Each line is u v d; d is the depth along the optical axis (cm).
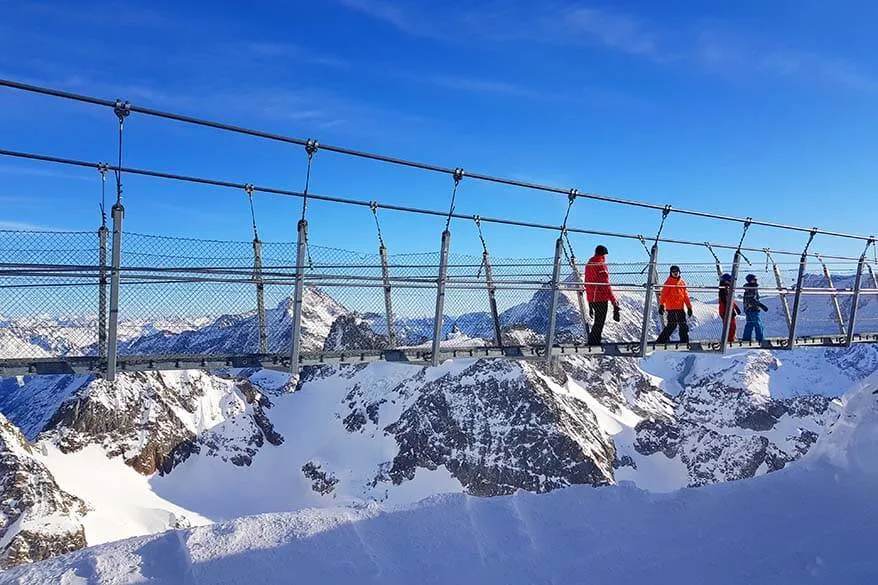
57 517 12588
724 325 1828
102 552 755
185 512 16838
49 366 1006
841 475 974
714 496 942
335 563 749
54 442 17825
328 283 1207
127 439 18850
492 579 739
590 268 1603
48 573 721
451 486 18825
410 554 777
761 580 732
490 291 1397
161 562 739
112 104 968
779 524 858
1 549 11625
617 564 771
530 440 19375
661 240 1627
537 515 873
